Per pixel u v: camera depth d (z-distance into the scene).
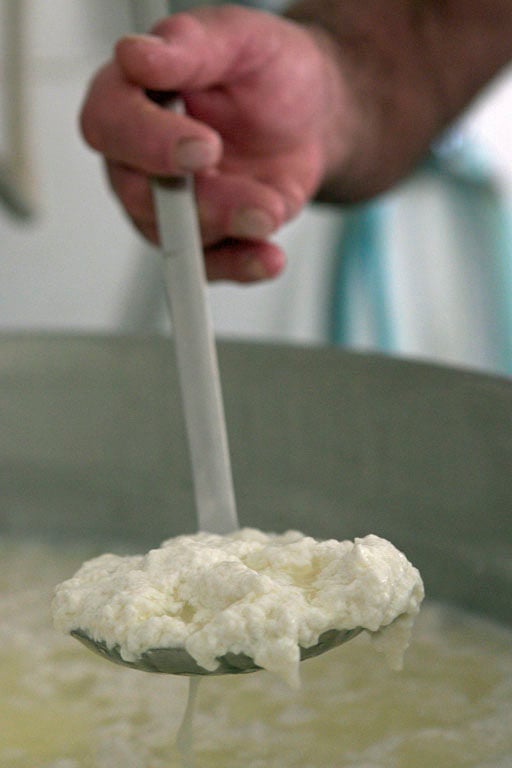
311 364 0.97
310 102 1.03
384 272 1.58
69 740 0.83
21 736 0.83
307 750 0.82
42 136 1.40
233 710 0.85
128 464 1.02
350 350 0.96
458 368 0.92
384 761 0.81
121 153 0.91
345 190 1.16
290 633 0.71
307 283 1.60
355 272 1.59
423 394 0.93
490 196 1.61
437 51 1.17
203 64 0.94
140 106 0.90
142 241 1.49
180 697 0.86
